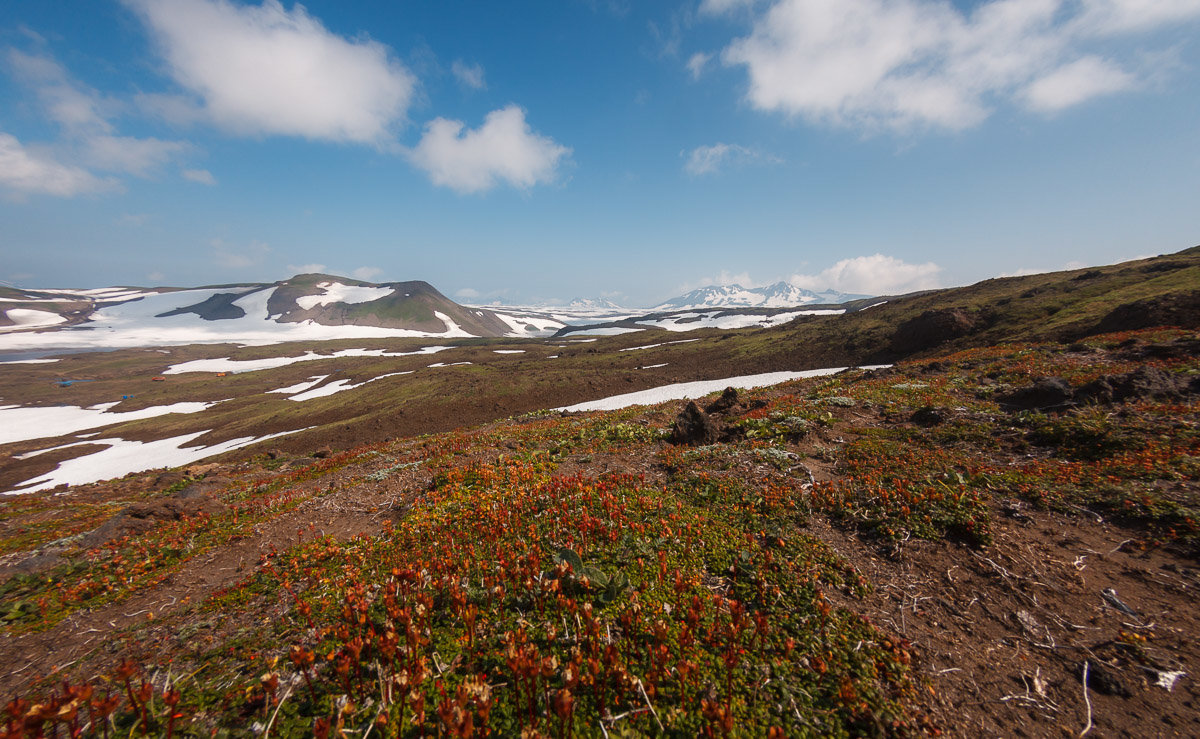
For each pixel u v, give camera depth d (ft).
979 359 77.30
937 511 26.23
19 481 209.87
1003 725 14.39
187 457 224.53
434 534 28.19
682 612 18.78
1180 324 91.71
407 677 12.40
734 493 32.55
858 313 329.11
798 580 21.18
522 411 233.14
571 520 27.55
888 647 17.33
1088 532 24.38
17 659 19.02
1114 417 37.50
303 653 13.92
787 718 14.14
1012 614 19.27
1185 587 19.56
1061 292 195.62
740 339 331.77
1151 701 14.87
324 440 212.23
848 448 40.14
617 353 354.74
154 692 15.94
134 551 29.91
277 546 30.58
